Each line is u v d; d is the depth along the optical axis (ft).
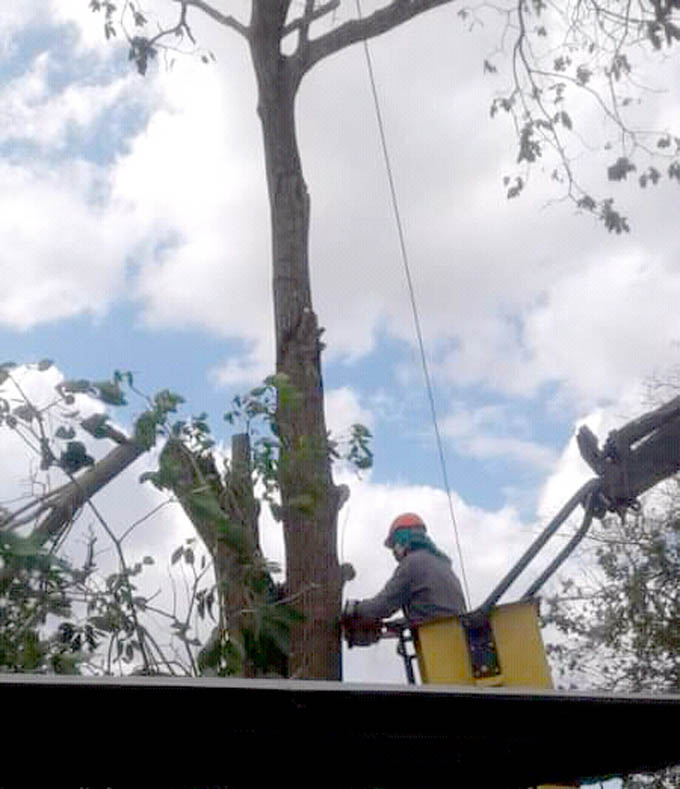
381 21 30.96
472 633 20.99
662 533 36.58
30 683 7.95
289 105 29.84
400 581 23.31
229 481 21.38
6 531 17.34
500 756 10.79
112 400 19.47
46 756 9.24
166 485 19.54
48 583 17.85
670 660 36.42
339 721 9.29
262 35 29.99
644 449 24.53
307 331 27.27
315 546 24.09
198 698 8.47
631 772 11.37
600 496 24.29
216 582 19.71
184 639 18.97
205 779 9.89
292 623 20.25
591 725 10.14
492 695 9.16
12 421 18.94
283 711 8.90
